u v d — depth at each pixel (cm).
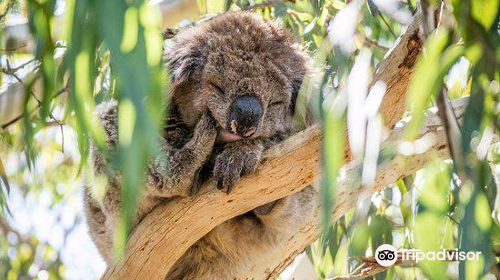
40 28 467
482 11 432
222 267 639
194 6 931
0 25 703
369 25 738
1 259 1087
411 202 732
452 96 714
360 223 662
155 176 549
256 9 817
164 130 616
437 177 522
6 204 771
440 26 441
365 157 401
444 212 509
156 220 544
